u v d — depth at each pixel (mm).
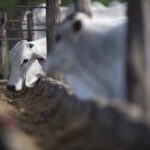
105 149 9805
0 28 23625
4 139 9656
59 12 20297
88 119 11211
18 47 21281
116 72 11469
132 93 10305
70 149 10219
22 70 21078
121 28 11758
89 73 12086
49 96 18062
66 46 12289
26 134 11898
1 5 39031
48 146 10594
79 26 12180
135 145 9344
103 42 11875
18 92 21031
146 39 10641
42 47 21156
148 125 9086
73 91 14383
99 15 14594
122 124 9734
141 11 10453
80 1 13516
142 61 10398
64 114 13930
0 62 27672
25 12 25484
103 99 11539
